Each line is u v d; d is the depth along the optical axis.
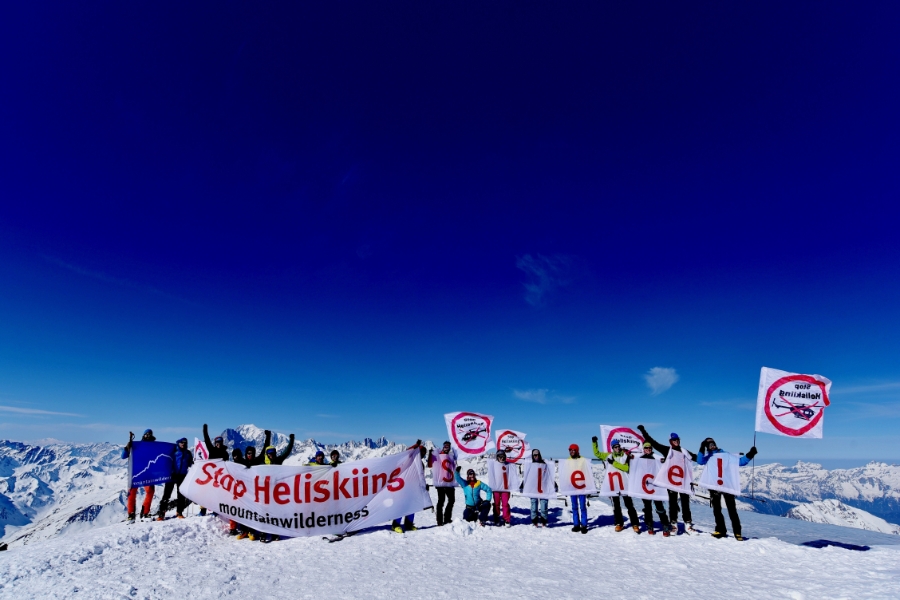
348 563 10.62
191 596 8.49
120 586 9.02
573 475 14.39
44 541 12.38
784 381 12.96
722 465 12.85
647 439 14.08
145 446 15.34
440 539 12.92
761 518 17.86
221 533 13.75
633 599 7.98
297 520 13.45
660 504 13.38
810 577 9.01
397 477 14.34
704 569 9.87
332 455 14.64
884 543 12.38
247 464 14.70
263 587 8.97
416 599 8.12
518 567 10.18
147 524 13.55
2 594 8.62
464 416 20.14
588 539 13.05
